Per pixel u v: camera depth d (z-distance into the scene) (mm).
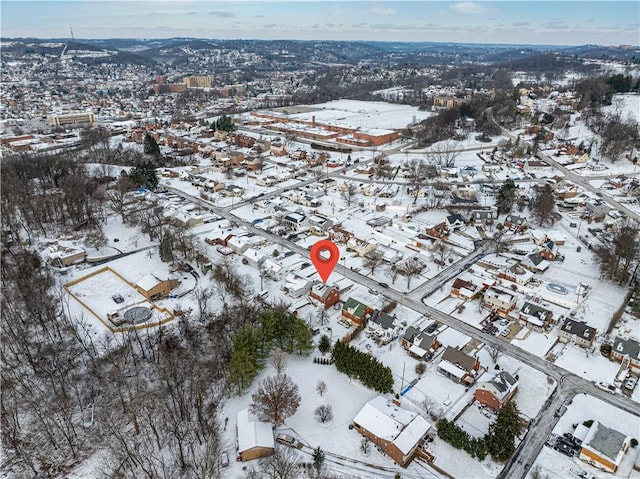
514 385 71125
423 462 60688
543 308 89062
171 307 94062
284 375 69562
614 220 130875
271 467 58625
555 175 177000
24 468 60188
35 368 76125
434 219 139125
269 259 112250
